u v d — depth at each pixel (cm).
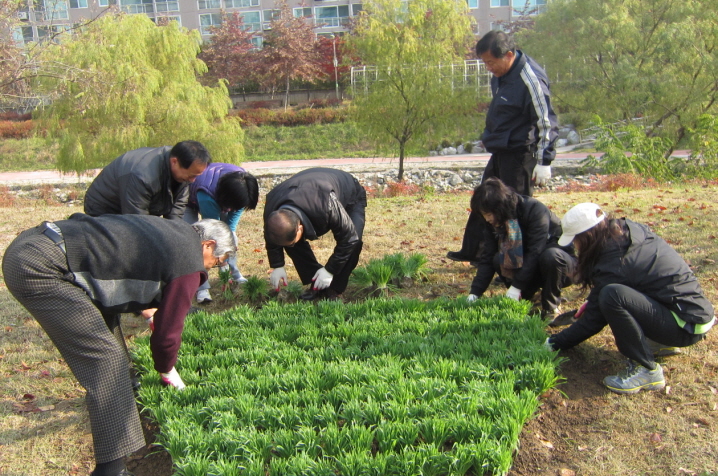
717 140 1636
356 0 4525
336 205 467
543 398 393
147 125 1769
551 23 2452
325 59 4075
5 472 347
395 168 2464
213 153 1800
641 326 375
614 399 385
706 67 2000
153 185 450
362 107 2180
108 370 306
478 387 366
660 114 2166
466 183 2248
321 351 438
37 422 394
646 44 2233
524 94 525
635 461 330
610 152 1639
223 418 346
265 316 509
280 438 329
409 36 2036
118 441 307
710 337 446
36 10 1484
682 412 365
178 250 322
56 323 297
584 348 446
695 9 2148
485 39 523
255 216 1031
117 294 313
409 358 427
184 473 309
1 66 1219
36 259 293
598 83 2294
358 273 588
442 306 518
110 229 313
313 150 3136
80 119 1738
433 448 316
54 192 2195
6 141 3216
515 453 346
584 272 394
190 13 4478
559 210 873
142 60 1689
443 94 2080
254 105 3894
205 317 499
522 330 438
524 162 550
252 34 4062
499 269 514
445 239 752
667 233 692
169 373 386
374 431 330
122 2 4375
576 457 340
